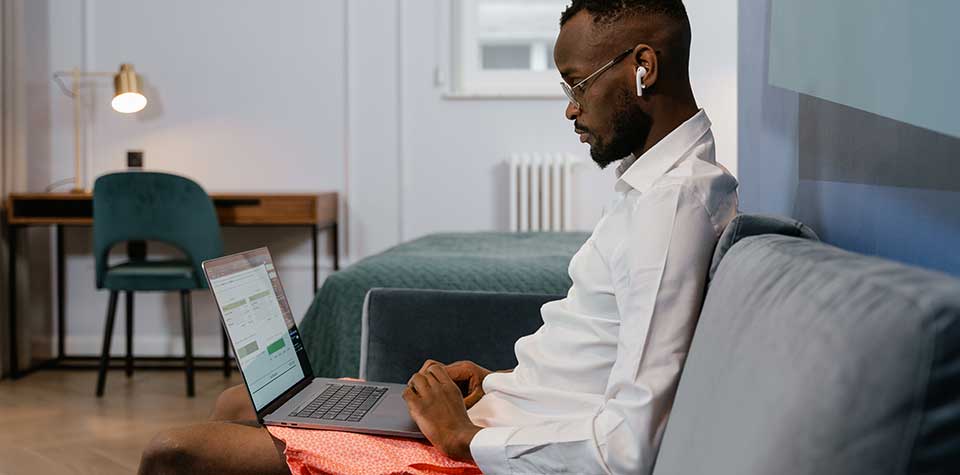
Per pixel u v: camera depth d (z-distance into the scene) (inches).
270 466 42.7
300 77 152.0
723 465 22.8
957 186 26.0
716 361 27.2
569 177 147.2
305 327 76.5
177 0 151.1
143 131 152.0
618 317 38.9
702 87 118.5
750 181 66.8
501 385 43.8
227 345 138.9
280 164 152.6
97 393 123.3
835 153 41.6
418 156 152.6
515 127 151.6
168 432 43.0
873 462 17.6
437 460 39.6
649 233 34.3
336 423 42.4
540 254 91.9
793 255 26.9
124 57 151.6
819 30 44.4
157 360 151.3
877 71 34.3
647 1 38.4
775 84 56.7
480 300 59.3
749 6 66.6
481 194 152.5
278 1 151.0
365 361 59.6
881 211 34.4
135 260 131.6
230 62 151.7
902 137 31.5
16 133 143.0
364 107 152.0
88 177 151.7
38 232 149.7
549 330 42.8
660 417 32.1
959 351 16.8
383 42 151.6
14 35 141.2
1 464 89.6
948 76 26.5
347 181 152.4
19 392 126.0
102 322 153.0
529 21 153.2
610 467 32.6
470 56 152.8
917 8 29.4
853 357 18.7
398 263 80.3
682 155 38.0
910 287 18.8
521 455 35.2
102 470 87.7
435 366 43.1
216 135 152.2
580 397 39.3
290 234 152.9
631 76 38.5
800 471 19.1
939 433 16.9
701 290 33.9
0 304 136.7
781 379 21.4
